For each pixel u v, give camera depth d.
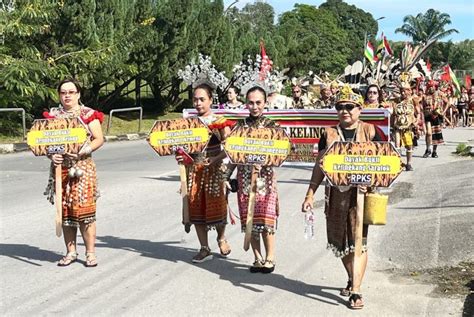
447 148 18.77
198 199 6.89
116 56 24.53
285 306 5.57
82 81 23.97
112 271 6.63
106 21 24.20
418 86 23.36
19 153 18.72
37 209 9.86
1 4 21.55
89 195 6.64
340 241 5.45
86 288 6.08
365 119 10.86
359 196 5.28
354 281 5.47
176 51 27.67
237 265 6.88
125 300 5.74
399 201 10.26
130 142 23.12
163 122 6.81
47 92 22.02
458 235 7.51
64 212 6.63
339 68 75.38
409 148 13.84
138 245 7.73
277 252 7.36
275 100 13.84
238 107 11.62
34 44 23.14
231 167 6.86
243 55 35.00
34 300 5.73
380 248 7.43
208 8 30.09
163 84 30.30
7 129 22.30
